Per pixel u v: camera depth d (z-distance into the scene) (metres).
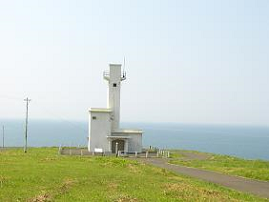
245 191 36.19
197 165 59.47
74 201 25.00
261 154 184.38
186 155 82.81
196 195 29.77
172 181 38.09
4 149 84.75
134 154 82.25
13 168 40.00
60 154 73.44
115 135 89.56
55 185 30.39
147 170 46.88
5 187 28.55
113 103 93.50
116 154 79.19
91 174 38.84
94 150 84.50
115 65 94.19
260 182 42.94
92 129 87.94
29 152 75.19
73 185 31.31
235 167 57.06
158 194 29.27
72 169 42.28
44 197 25.30
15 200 24.22
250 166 59.41
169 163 63.28
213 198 28.95
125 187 31.75
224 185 39.72
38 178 33.50
